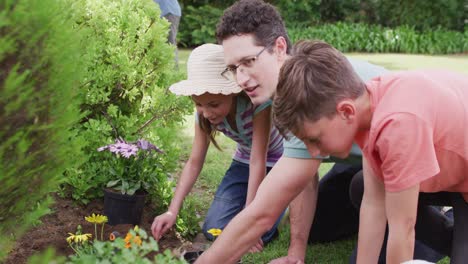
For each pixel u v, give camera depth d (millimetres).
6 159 1509
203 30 13742
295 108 2000
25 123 1541
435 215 2904
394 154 1999
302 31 14086
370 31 14109
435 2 14672
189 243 3322
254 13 2648
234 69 2707
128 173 3363
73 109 1766
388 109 2027
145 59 3893
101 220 2914
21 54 1514
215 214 3551
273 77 2680
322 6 15438
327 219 3486
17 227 1649
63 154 1696
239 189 3639
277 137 3535
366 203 2445
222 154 5277
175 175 4625
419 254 3107
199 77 3016
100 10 3764
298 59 2029
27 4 1512
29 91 1502
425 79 2133
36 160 1595
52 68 1594
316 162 2475
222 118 3139
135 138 3672
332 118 2010
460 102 2201
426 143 2006
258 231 2484
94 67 3645
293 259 3037
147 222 3457
